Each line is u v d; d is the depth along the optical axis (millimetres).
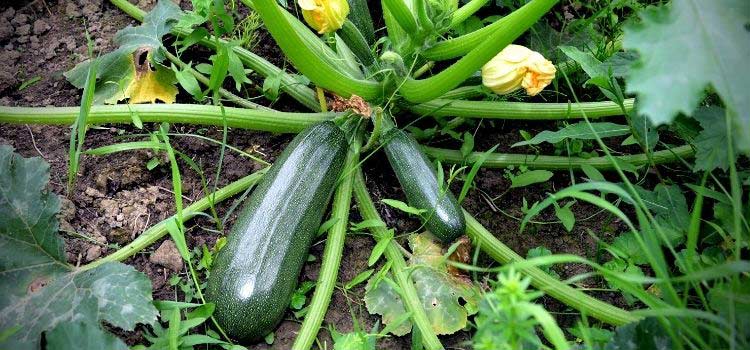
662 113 496
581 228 827
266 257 684
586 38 944
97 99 845
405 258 781
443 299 734
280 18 670
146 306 657
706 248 758
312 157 748
